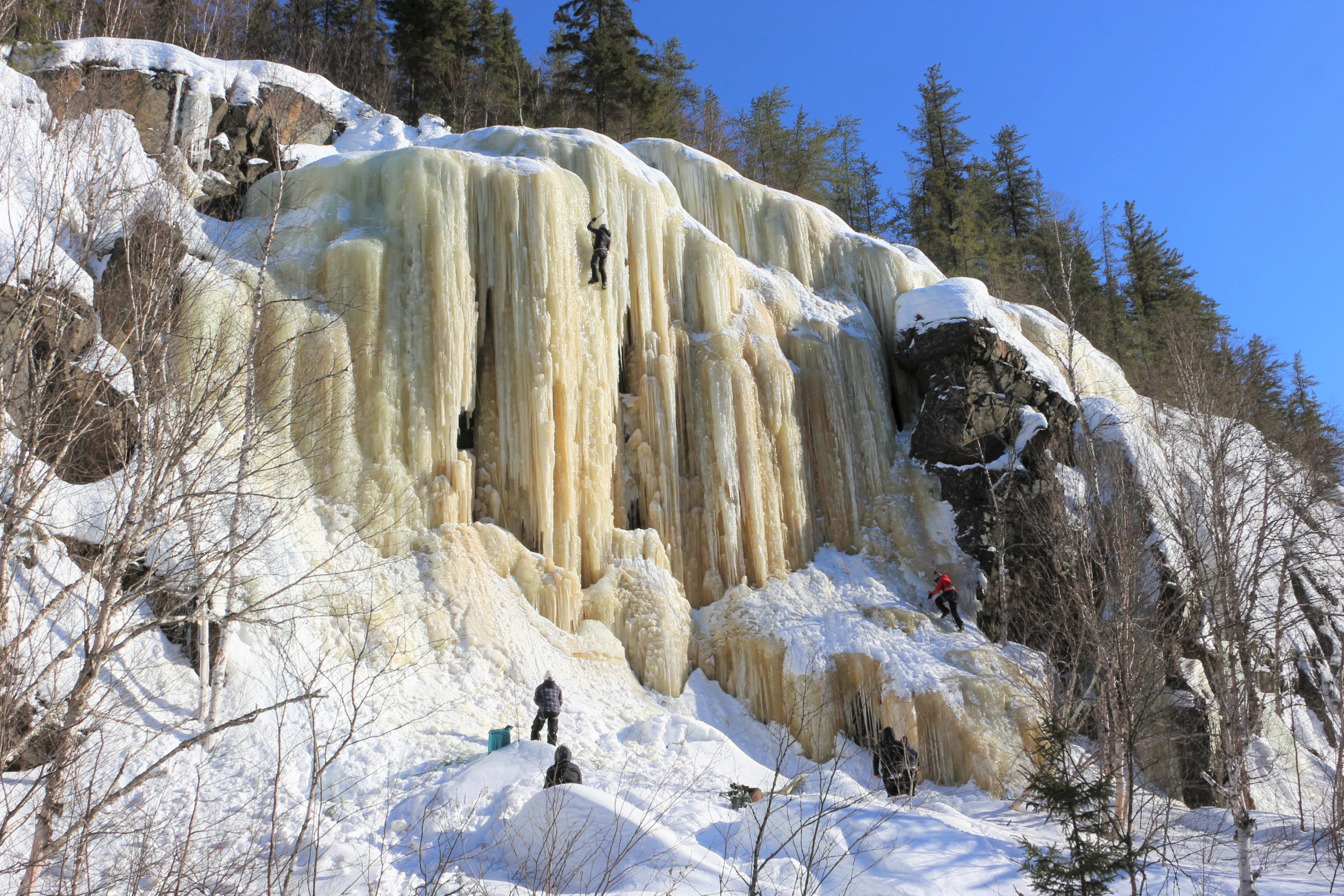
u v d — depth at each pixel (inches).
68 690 426.3
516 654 668.7
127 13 1100.5
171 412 407.8
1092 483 792.9
